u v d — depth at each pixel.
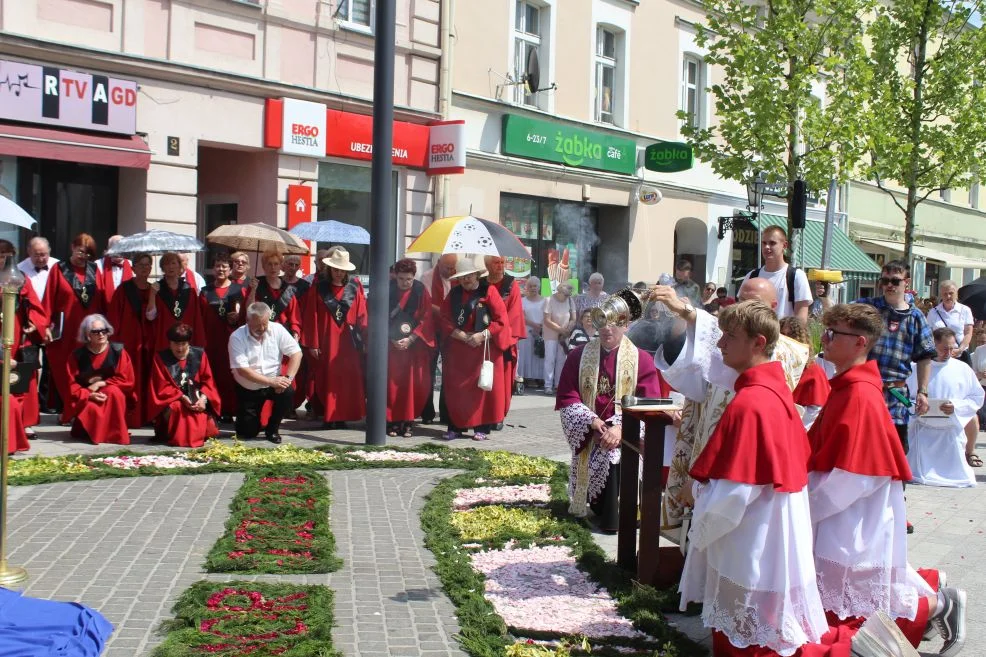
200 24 13.80
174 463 8.70
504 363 11.52
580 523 7.25
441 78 17.12
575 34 20.16
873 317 4.80
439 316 11.20
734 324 4.39
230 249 14.52
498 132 18.55
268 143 14.59
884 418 4.69
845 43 17.86
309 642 4.59
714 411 5.29
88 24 12.65
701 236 24.42
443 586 5.62
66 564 5.80
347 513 7.29
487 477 8.77
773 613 4.19
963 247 37.09
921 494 9.38
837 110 17.59
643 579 5.65
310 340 11.12
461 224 11.10
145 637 4.69
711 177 24.61
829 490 4.66
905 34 21.23
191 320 10.57
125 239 10.38
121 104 12.84
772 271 7.50
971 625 5.40
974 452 11.86
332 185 15.89
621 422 6.69
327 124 15.30
